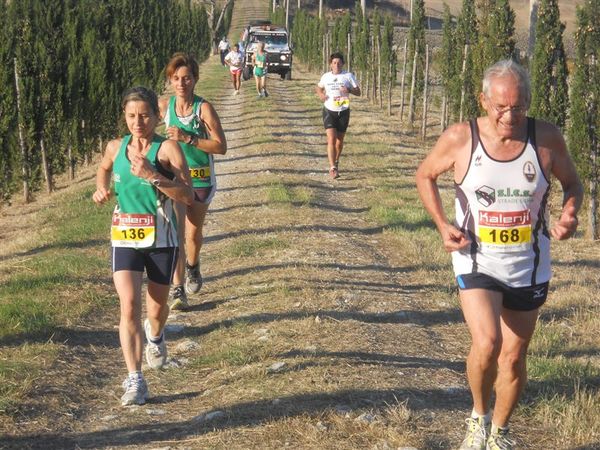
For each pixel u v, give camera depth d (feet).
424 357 25.85
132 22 104.63
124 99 21.52
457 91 77.87
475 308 16.81
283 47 155.84
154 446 19.35
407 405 20.97
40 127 67.82
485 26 74.69
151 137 21.88
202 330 29.09
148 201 21.77
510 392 17.46
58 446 19.84
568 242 45.80
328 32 176.35
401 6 331.16
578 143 46.73
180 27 172.24
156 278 22.57
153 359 24.62
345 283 34.76
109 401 22.95
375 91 120.26
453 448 18.88
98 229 45.78
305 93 128.98
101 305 32.12
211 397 22.43
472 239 16.98
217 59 224.12
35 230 50.37
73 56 73.82
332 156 60.75
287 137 83.30
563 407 20.81
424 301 32.76
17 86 66.13
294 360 24.43
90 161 82.23
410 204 52.65
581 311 31.50
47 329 28.40
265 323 28.89
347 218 49.14
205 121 29.45
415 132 91.15
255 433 19.44
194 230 31.24
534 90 51.49
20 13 71.56
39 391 22.89
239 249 40.34
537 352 26.37
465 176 16.85
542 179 16.70
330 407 20.65
